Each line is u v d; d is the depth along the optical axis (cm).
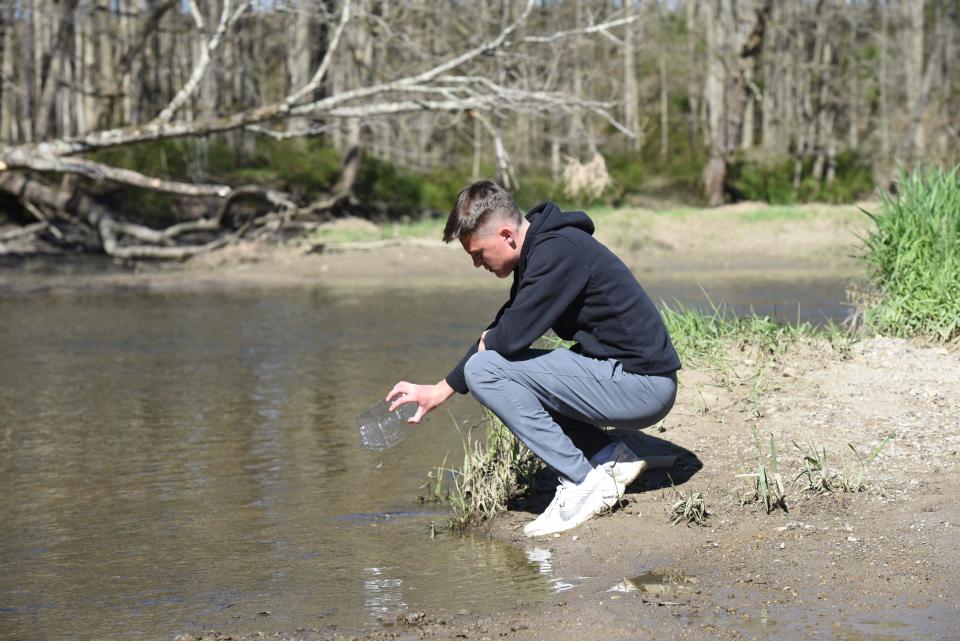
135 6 2705
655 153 4134
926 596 316
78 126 3177
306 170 3077
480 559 380
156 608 340
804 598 321
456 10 1797
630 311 399
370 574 368
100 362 887
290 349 950
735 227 2386
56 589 360
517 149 3053
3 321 1184
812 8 4469
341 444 571
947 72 4116
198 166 2769
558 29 2003
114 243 1877
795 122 4847
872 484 412
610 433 496
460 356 892
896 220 675
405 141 2956
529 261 396
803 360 579
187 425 629
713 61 3819
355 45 2075
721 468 448
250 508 454
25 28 2794
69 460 546
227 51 2780
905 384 525
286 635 313
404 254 2017
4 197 2198
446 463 523
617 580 347
